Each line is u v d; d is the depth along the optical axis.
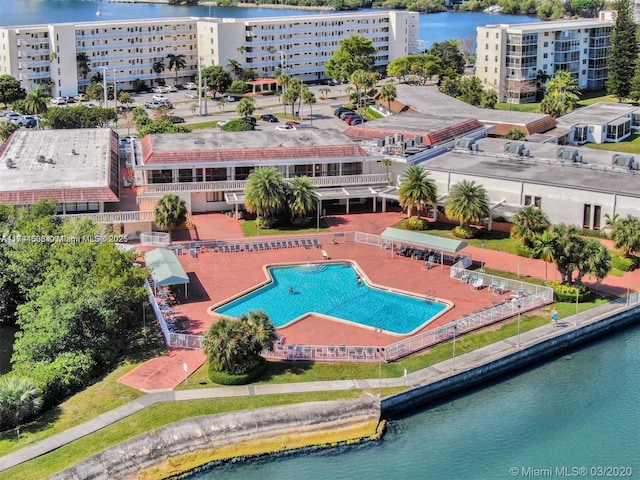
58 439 72.56
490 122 171.25
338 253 116.38
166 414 75.88
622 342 94.19
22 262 96.62
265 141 139.75
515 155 138.88
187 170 130.62
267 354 85.88
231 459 72.81
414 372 83.44
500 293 102.25
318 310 98.12
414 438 76.00
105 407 77.19
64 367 80.88
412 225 124.25
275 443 74.31
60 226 105.81
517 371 87.94
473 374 84.19
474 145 143.25
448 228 124.81
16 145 142.38
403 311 97.94
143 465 70.88
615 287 103.44
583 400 82.00
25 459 69.75
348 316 96.50
